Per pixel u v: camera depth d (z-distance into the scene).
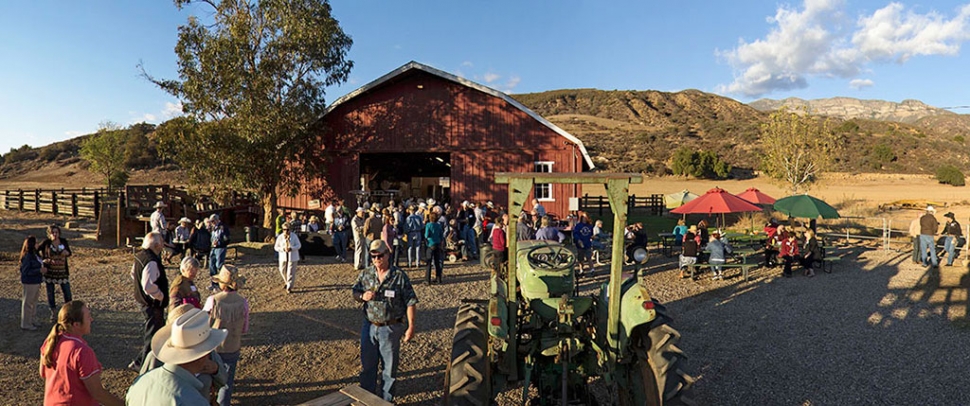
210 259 12.48
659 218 28.00
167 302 6.38
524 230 12.70
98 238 18.97
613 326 4.62
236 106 20.33
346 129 23.42
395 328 5.35
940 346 7.46
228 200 21.56
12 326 8.54
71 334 3.85
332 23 21.25
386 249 5.35
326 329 8.59
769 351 7.39
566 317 4.77
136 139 73.56
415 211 14.77
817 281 12.06
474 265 14.69
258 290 11.52
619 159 89.88
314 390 6.19
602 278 12.92
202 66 20.06
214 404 4.77
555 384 4.99
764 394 5.98
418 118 22.92
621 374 5.05
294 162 23.22
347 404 3.29
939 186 61.78
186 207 20.28
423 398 5.93
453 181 22.73
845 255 15.82
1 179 70.25
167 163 71.44
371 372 5.48
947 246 13.73
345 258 15.84
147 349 6.30
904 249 16.89
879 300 10.13
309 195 23.95
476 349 4.47
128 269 14.17
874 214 27.56
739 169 80.94
